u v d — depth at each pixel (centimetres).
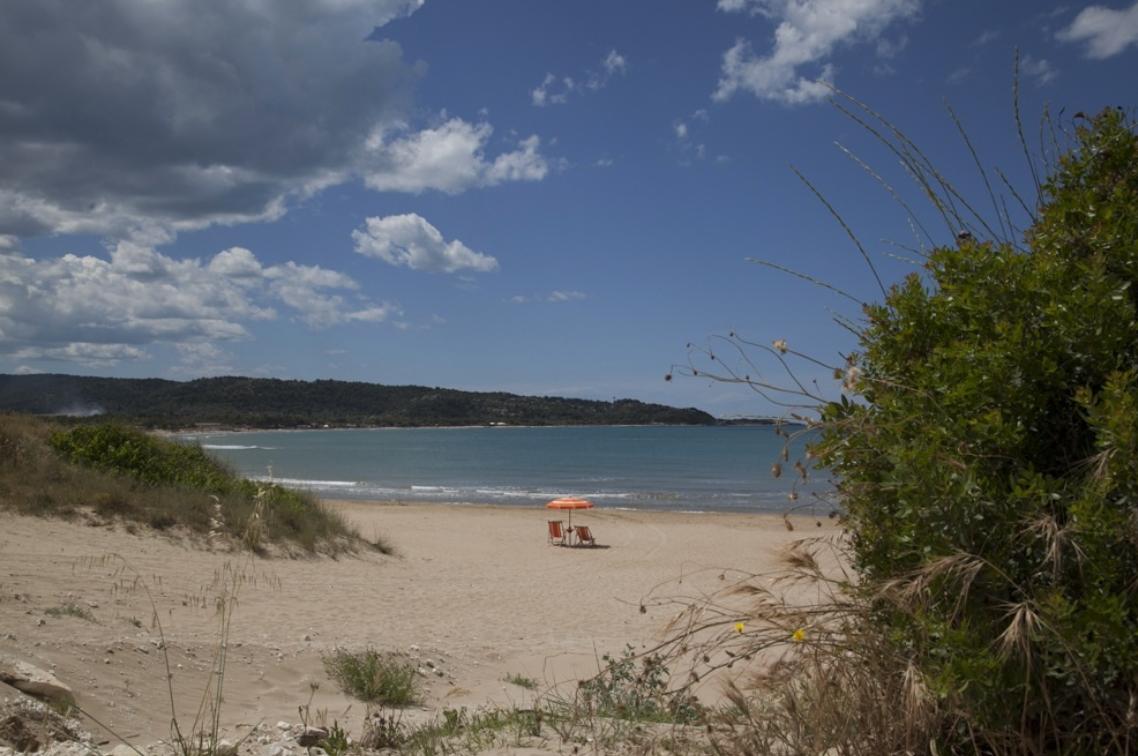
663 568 1869
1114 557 239
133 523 1373
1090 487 249
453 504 3675
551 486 5081
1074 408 276
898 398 296
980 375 278
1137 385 262
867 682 281
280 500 1741
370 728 489
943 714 262
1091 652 230
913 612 265
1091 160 323
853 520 308
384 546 1797
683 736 365
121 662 609
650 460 8250
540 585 1584
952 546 258
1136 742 235
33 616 684
